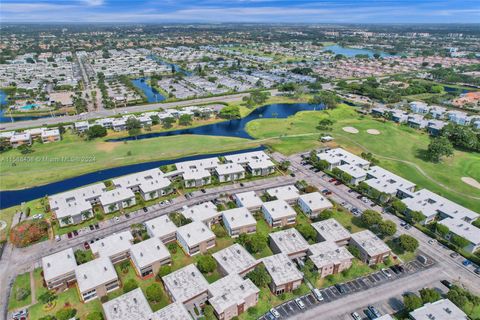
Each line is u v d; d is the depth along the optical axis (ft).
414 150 579.48
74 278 286.25
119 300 251.39
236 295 255.29
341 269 298.35
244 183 456.45
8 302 268.62
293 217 367.25
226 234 351.05
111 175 491.31
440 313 238.68
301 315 254.27
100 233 352.69
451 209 376.89
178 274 277.64
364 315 254.47
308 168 501.56
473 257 315.78
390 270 300.40
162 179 435.94
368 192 427.74
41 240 343.26
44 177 479.82
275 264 287.69
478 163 525.75
